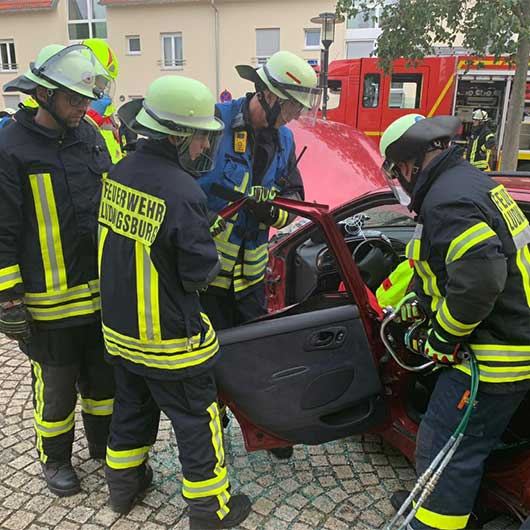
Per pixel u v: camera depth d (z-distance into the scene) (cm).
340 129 629
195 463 213
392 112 1162
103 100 313
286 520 235
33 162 210
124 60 2173
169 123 189
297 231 331
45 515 239
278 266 337
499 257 165
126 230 198
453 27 733
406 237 348
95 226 227
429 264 185
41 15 2234
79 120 216
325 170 547
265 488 255
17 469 269
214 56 2083
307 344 224
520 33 649
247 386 221
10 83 207
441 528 197
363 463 272
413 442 236
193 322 201
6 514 239
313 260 314
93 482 260
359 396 235
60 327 228
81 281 230
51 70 199
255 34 2034
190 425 210
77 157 222
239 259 268
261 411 224
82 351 249
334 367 229
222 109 247
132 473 230
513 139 743
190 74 2119
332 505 244
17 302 214
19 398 334
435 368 217
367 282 310
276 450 275
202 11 2053
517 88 721
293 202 234
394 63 1130
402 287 234
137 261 196
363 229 345
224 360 218
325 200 511
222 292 266
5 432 299
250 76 245
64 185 218
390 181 206
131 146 224
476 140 994
